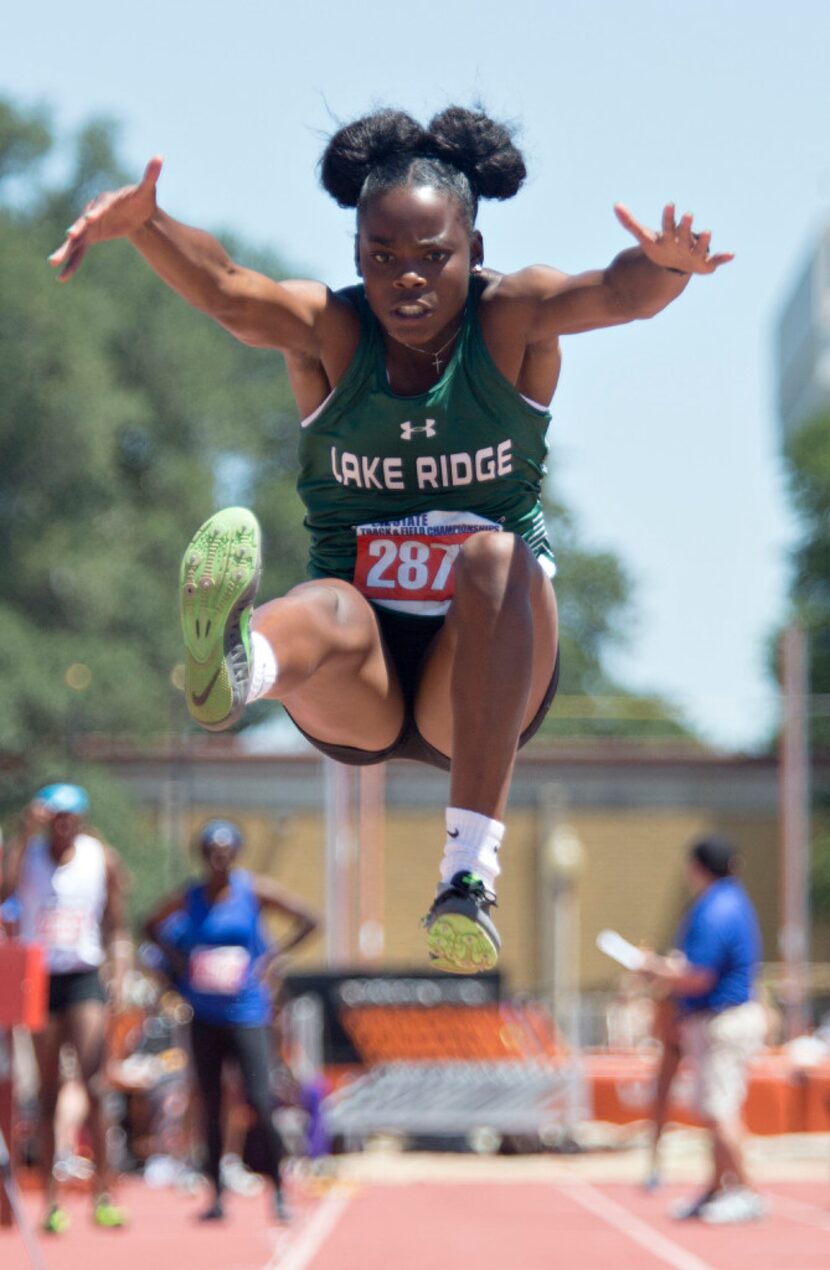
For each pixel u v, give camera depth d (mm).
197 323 133250
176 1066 49688
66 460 111062
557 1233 34219
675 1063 43344
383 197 13516
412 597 14281
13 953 23906
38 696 105062
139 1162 47875
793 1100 59969
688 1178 49969
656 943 112188
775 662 144750
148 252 13141
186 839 110938
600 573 191750
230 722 12578
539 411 14133
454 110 14477
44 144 124812
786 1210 39312
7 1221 32062
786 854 108875
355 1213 38781
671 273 13031
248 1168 34000
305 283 13992
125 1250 30125
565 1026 84375
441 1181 49438
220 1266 28078
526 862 112188
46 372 109125
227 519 12305
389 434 14047
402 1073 57125
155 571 121750
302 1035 57031
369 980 57594
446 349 13867
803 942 101062
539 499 14766
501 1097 57062
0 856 33875
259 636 12766
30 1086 42312
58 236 125812
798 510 147250
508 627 13227
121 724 109312
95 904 32281
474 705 13125
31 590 114188
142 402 125125
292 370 14297
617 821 113188
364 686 13797
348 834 109812
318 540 14781
